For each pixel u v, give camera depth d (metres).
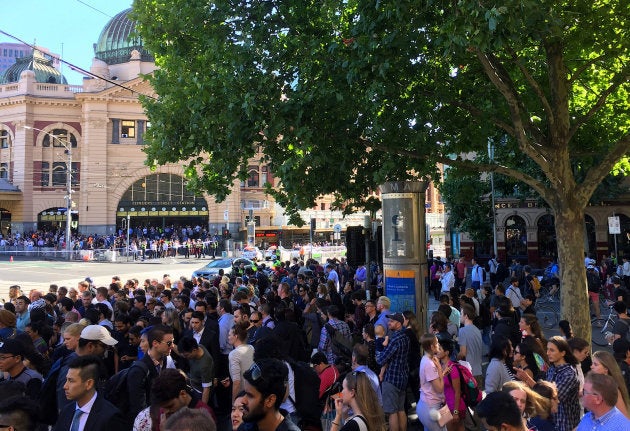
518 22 7.48
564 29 9.94
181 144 11.46
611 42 10.04
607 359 4.95
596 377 4.08
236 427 4.35
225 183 11.68
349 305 11.49
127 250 45.84
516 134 9.69
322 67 10.26
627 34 9.88
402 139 10.64
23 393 4.38
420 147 10.28
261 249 49.12
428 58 10.45
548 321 16.23
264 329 7.52
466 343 7.89
